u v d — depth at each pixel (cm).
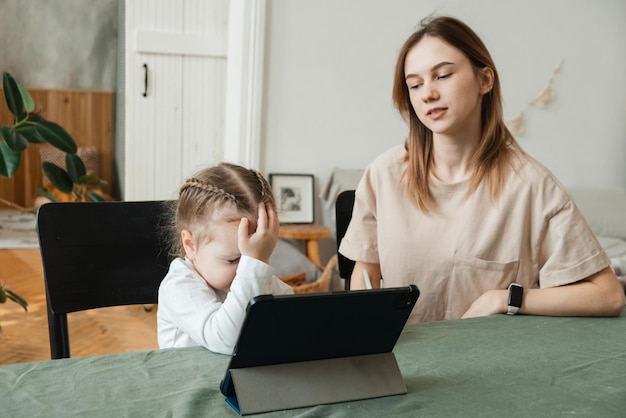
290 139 399
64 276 144
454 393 106
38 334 356
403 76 157
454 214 159
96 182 293
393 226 164
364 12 400
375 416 97
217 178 129
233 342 115
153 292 154
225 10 458
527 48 438
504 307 149
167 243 154
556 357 124
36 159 725
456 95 148
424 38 150
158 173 466
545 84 447
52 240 144
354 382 102
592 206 420
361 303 97
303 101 397
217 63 464
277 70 389
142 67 452
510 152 160
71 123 734
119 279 151
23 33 720
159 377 106
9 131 262
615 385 112
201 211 127
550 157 459
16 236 602
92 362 111
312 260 388
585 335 137
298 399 98
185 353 117
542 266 159
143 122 458
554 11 441
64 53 734
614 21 458
